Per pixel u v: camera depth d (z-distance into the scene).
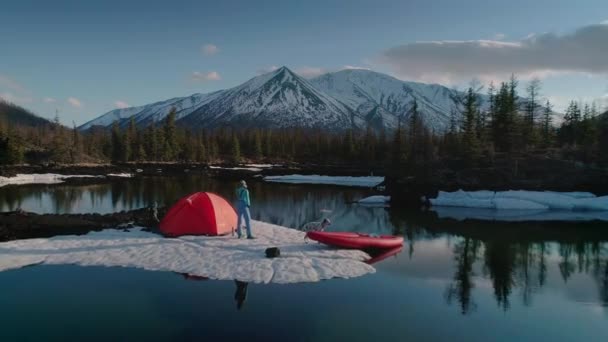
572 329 8.94
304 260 12.81
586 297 11.24
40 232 16.27
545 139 59.47
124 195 37.00
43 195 36.69
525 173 42.88
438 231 21.88
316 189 48.41
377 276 12.10
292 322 8.52
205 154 102.25
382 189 46.03
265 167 93.12
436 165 49.19
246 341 7.59
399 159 63.81
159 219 19.59
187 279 11.04
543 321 9.37
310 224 17.09
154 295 9.86
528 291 11.69
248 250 13.72
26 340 7.47
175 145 98.50
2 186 46.41
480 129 59.34
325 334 8.02
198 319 8.55
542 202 34.66
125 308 9.07
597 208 33.09
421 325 8.71
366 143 98.88
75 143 88.19
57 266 12.01
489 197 36.19
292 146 115.44
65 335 7.70
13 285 10.45
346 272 12.11
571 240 19.89
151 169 82.62
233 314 8.86
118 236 15.59
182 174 73.62
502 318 9.44
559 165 43.28
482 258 15.75
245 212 15.40
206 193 17.03
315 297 10.05
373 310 9.41
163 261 12.45
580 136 59.50
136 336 7.70
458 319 9.23
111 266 12.04
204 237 15.45
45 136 101.81
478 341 8.11
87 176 63.41
